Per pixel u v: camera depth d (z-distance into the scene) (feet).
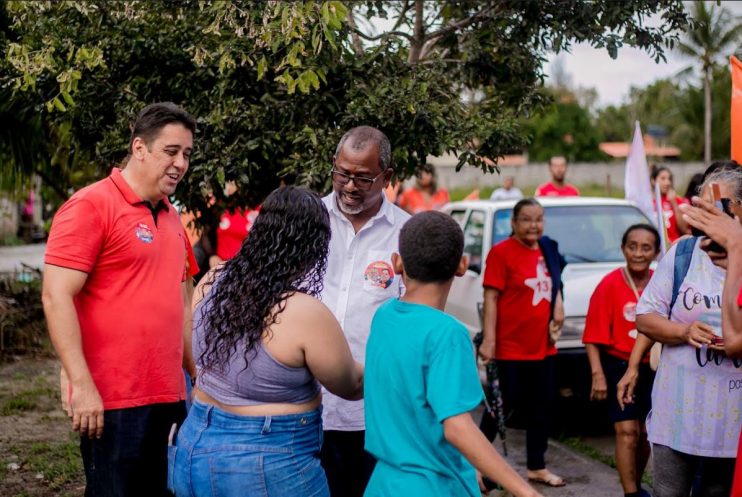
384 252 12.75
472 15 17.72
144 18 16.10
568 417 24.16
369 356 9.39
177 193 16.40
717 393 11.51
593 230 25.53
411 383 8.81
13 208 75.51
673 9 15.93
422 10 17.70
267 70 15.33
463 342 8.73
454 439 8.39
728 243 10.43
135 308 11.46
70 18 16.33
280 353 9.30
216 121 15.10
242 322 9.34
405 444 8.89
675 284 12.00
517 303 18.43
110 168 16.81
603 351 16.96
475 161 15.53
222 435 9.41
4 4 17.94
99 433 10.90
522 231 18.54
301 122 15.64
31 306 31.24
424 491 8.70
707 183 11.67
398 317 9.13
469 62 18.42
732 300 10.36
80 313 11.36
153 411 11.68
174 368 11.99
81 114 16.79
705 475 12.44
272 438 9.37
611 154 168.86
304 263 9.66
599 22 16.06
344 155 12.25
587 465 19.86
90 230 11.07
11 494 16.92
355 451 12.62
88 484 11.57
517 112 18.57
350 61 15.64
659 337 11.95
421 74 15.75
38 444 19.80
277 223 9.64
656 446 12.23
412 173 16.69
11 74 16.47
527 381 18.58
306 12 13.12
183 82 16.42
